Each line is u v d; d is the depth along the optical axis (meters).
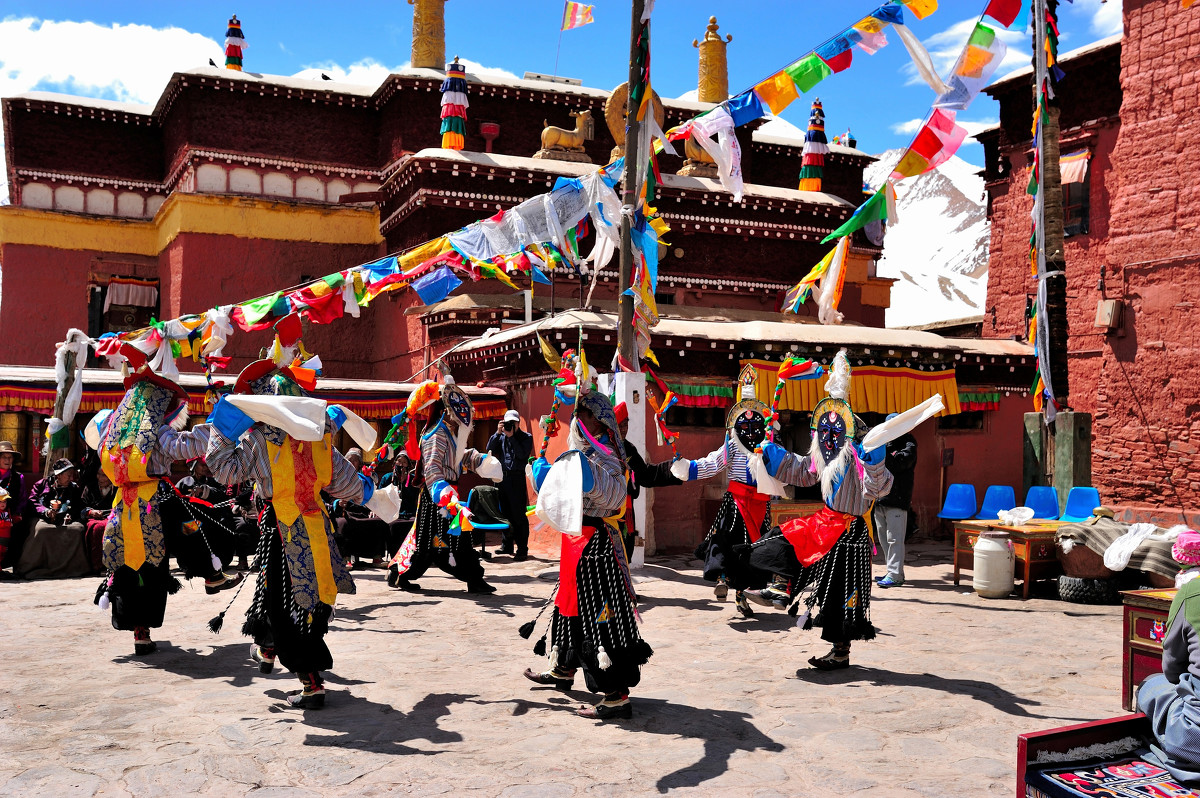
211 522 6.89
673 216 20.09
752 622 8.13
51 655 6.75
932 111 8.88
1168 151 16.53
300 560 5.31
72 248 23.03
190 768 4.43
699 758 4.61
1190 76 16.16
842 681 6.12
